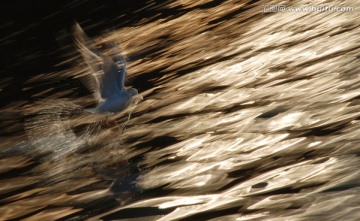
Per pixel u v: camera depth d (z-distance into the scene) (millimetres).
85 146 14383
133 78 18828
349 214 9016
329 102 13000
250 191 10453
